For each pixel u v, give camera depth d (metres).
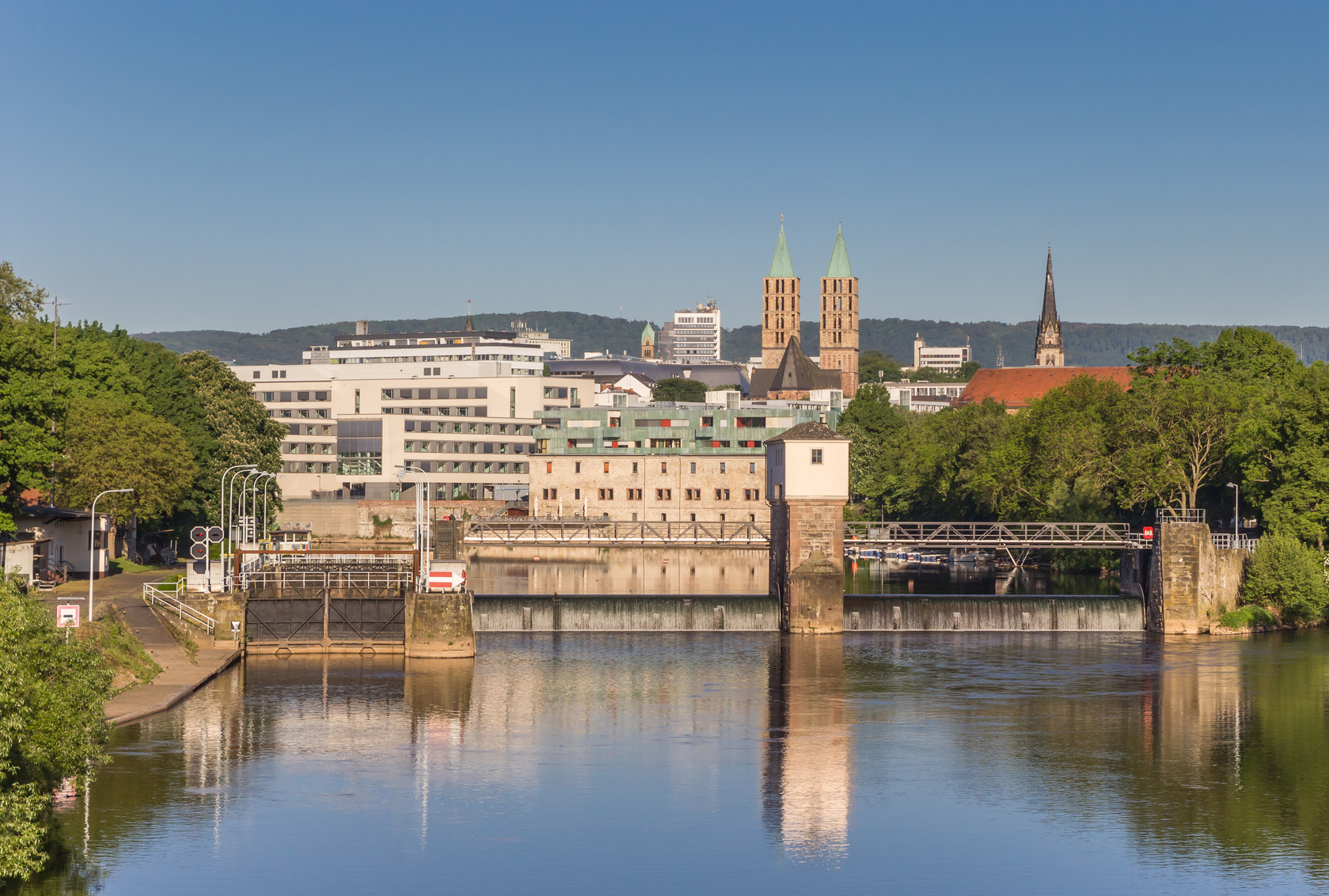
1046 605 138.38
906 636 133.75
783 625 136.88
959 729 94.88
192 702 98.69
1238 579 141.38
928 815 75.88
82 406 139.38
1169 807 77.44
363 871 66.12
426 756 86.12
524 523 196.62
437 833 71.69
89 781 70.12
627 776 82.75
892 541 149.75
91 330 166.50
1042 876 66.88
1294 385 155.00
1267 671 115.38
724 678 111.81
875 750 89.56
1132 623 138.75
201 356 187.25
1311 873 67.38
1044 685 109.75
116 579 133.00
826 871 67.25
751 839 71.69
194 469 149.75
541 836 71.62
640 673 114.00
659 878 66.06
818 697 104.81
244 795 76.75
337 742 89.00
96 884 63.34
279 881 64.44
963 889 65.31
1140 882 66.38
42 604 65.69
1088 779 82.75
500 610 135.75
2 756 53.12
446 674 112.19
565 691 106.31
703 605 136.50
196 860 66.62
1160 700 103.88
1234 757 87.81
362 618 120.31
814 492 133.38
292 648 119.25
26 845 52.34
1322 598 138.50
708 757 87.25
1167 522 137.50
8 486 116.31
